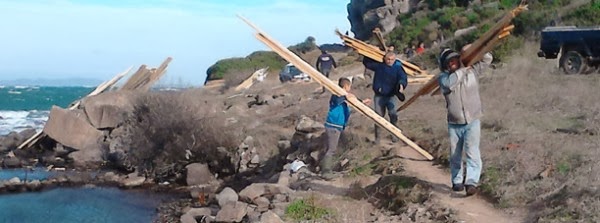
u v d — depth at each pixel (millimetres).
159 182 19578
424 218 9031
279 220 9930
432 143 13219
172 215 14852
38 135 25516
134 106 22672
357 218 9617
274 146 19469
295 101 26234
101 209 15938
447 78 9242
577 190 8516
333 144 12547
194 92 25406
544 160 10344
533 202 8859
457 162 9594
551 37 23391
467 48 9242
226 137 20000
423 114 16984
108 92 26438
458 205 9211
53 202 16891
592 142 11312
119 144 22109
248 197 12234
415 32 46688
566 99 16359
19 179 20109
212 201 15422
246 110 25625
